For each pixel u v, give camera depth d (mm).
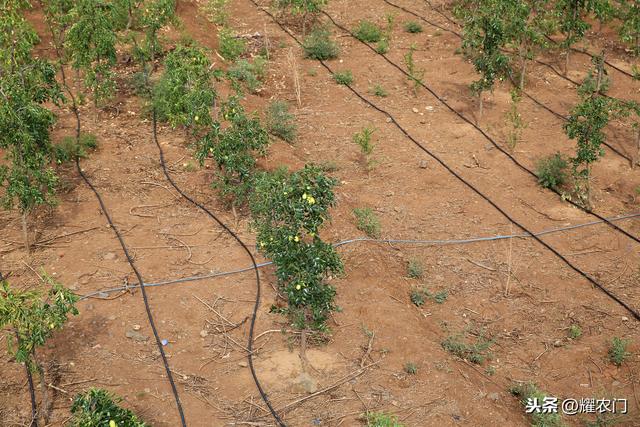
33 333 6797
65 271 9336
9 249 9688
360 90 15289
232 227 10461
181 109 11547
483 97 15117
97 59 12719
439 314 9336
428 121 14117
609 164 12852
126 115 13359
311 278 7164
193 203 10945
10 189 9031
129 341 8305
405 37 18094
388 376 7941
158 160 12031
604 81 15445
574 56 17047
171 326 8562
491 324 9227
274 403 7523
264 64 15758
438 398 7672
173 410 7402
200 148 10609
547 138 13602
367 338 8492
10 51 10250
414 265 10031
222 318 8727
